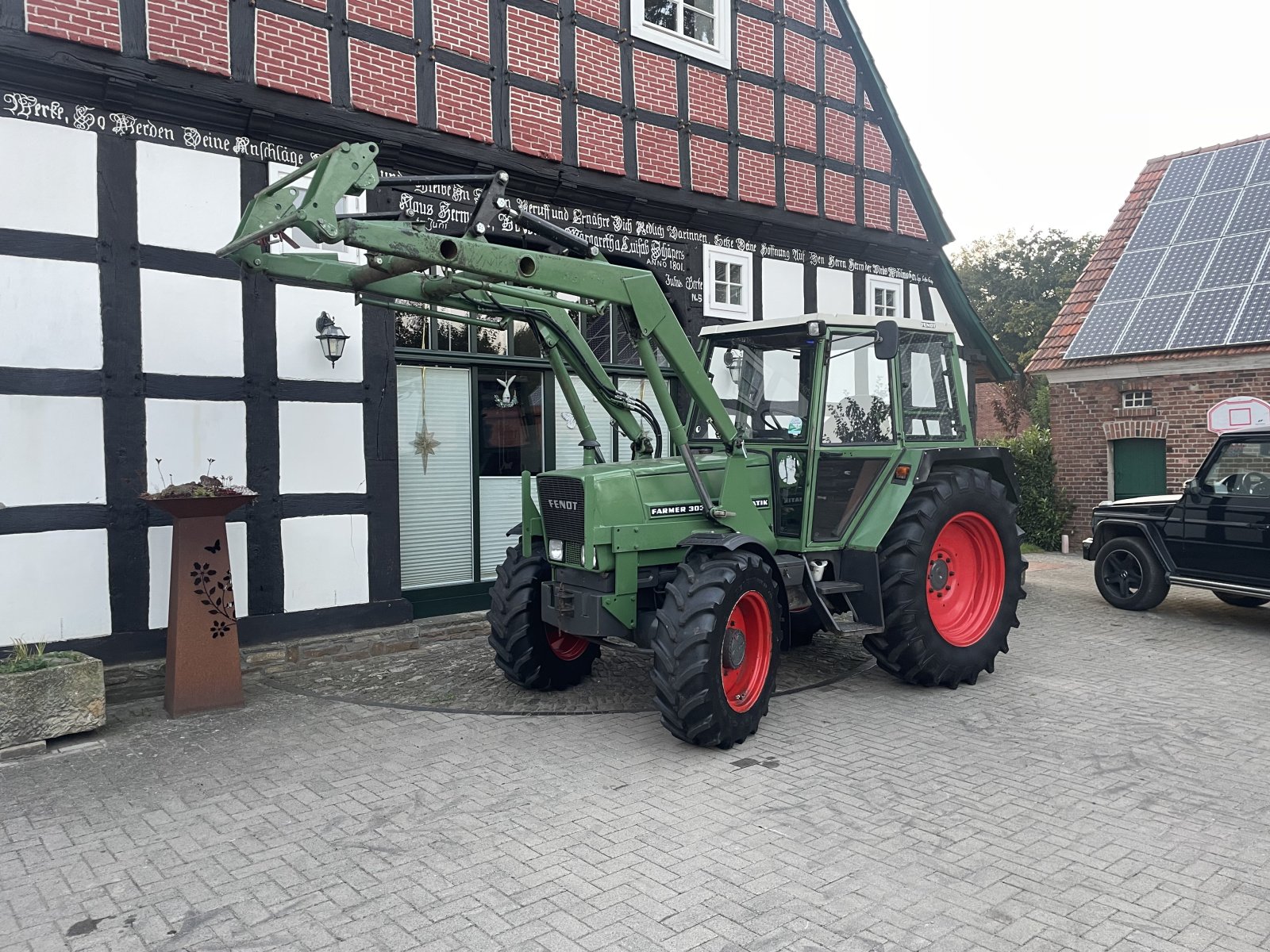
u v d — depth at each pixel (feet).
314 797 13.29
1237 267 41.09
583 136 26.43
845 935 9.23
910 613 17.87
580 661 19.17
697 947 9.03
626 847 11.40
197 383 19.90
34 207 17.97
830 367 18.20
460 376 25.82
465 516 26.03
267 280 20.79
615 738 15.90
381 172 22.80
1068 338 44.91
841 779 13.74
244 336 20.53
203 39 19.76
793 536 18.19
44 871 11.00
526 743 15.64
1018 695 18.52
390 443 22.84
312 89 21.29
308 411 21.50
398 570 23.06
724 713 14.88
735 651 15.53
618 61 27.25
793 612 20.93
